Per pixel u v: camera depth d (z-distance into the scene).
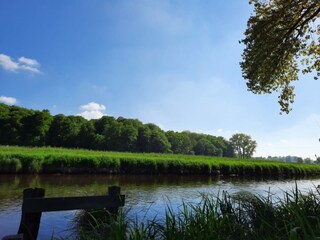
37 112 99.69
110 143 111.81
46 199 7.47
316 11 11.11
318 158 4.50
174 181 25.06
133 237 4.17
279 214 4.68
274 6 12.23
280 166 43.56
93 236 4.90
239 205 5.18
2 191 14.59
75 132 108.12
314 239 2.84
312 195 5.12
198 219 4.43
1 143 93.69
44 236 7.79
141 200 13.84
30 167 23.47
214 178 30.86
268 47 12.21
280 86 13.77
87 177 24.17
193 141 161.50
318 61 13.04
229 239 4.13
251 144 160.00
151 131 128.88
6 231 8.34
